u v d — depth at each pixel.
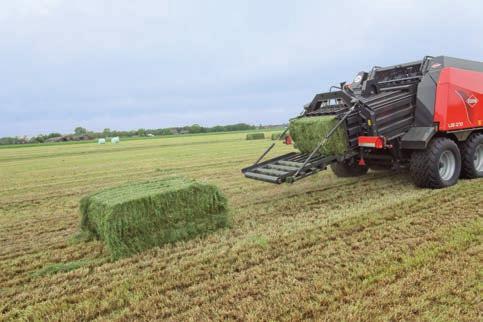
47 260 4.25
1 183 11.16
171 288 3.32
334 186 7.01
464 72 6.32
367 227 4.48
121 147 28.92
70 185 10.23
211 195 4.67
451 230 4.11
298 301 2.90
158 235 4.30
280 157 6.29
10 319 3.01
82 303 3.14
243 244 4.19
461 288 2.93
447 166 6.20
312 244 4.07
